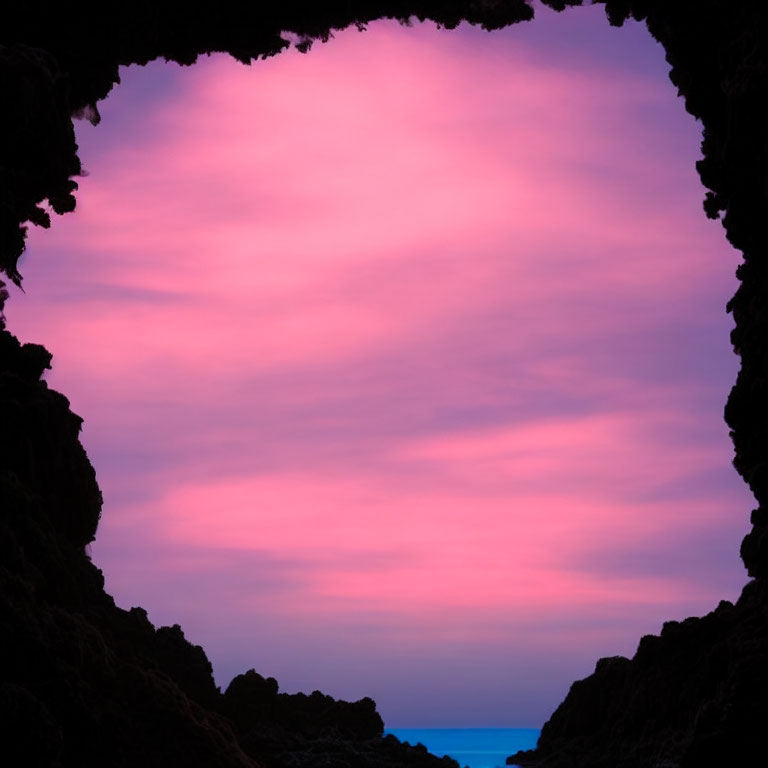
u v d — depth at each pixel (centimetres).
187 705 2428
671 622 2953
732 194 2792
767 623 2614
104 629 2538
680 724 2728
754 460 2742
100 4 2714
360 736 2991
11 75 2480
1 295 2620
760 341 2712
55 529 2595
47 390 2639
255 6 2873
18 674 2178
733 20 2691
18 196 2542
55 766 2095
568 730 3066
